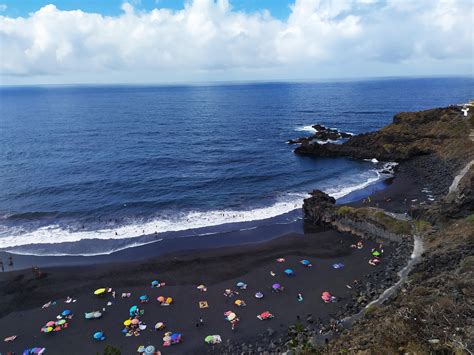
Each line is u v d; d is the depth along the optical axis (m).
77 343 35.16
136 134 141.12
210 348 34.00
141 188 81.12
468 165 79.56
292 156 112.06
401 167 96.75
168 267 48.94
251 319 38.00
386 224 56.81
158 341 35.19
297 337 34.06
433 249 46.25
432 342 23.02
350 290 42.56
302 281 45.09
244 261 50.38
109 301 41.53
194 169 96.06
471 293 29.28
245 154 112.94
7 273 47.75
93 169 94.56
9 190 79.12
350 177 90.88
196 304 40.84
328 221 62.88
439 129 110.06
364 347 25.64
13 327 37.59
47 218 65.38
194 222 63.94
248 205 72.38
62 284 45.03
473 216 50.22
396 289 39.31
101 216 66.31
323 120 180.75
